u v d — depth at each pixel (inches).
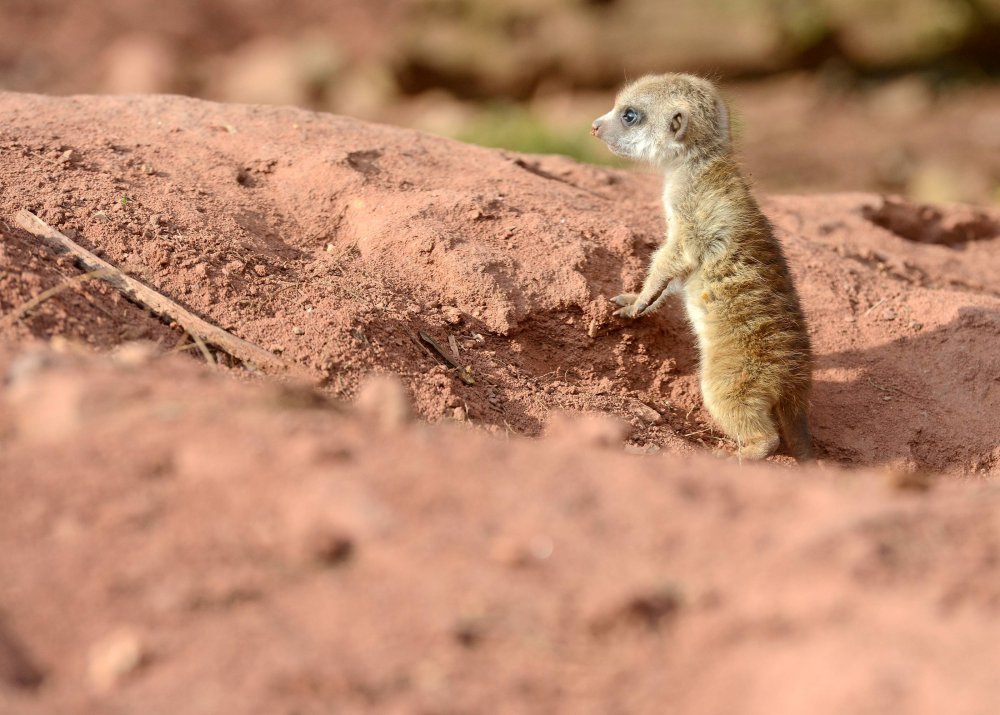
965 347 769.6
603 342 732.0
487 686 332.5
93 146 745.6
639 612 352.8
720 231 706.2
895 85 2293.3
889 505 403.5
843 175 1909.4
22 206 644.7
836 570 366.6
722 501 407.8
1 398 442.9
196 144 789.2
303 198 753.6
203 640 344.2
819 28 2277.3
